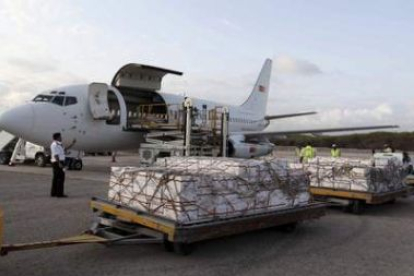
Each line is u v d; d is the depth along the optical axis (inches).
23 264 207.8
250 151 796.6
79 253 230.2
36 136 658.8
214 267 214.2
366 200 382.9
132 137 782.5
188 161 302.2
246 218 246.8
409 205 479.8
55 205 374.3
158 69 779.4
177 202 222.7
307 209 293.6
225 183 246.1
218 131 736.3
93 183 547.5
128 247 245.6
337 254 246.1
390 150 768.3
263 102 1269.7
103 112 704.4
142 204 245.1
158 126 737.6
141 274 199.0
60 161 421.1
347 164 437.1
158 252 238.2
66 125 677.3
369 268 219.8
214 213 236.5
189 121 650.8
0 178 581.0
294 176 297.4
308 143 785.6
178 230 212.4
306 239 283.4
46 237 259.4
